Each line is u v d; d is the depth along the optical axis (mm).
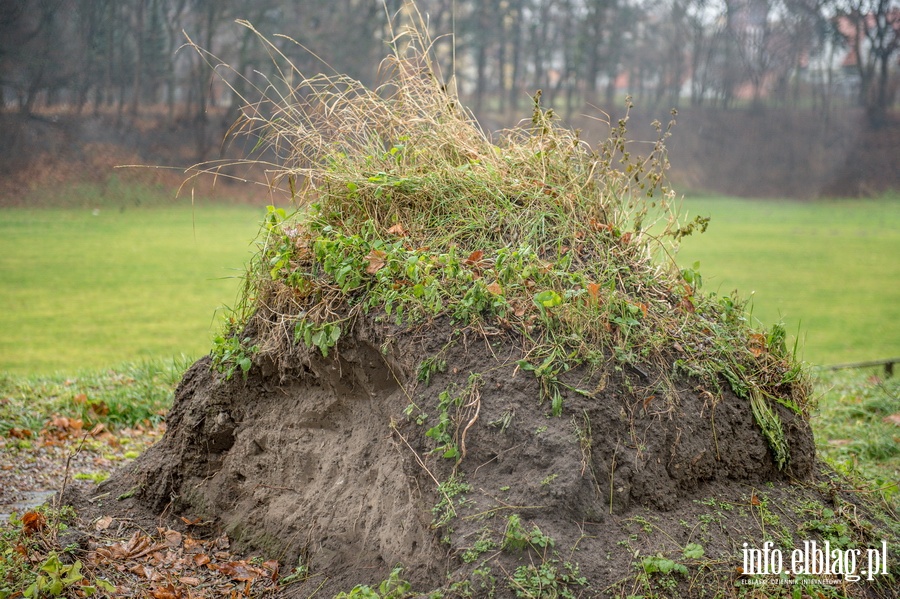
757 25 56375
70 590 3258
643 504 3256
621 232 4301
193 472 4199
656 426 3391
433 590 3012
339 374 3770
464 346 3438
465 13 45531
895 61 58375
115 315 15852
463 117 4641
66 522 3951
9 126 35250
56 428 6488
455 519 3061
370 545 3436
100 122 37156
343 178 4125
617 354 3492
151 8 38438
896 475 5414
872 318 17516
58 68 36812
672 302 4059
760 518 3412
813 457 3922
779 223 41469
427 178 4094
